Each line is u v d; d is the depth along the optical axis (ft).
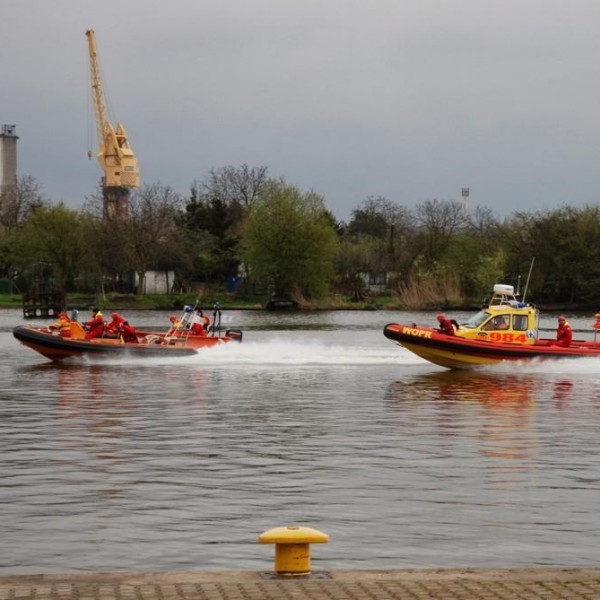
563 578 38.96
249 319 312.29
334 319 312.71
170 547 50.03
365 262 446.19
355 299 403.54
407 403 106.63
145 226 425.69
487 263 387.14
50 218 412.36
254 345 166.50
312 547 50.11
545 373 137.08
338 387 121.29
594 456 74.74
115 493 61.21
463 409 102.12
